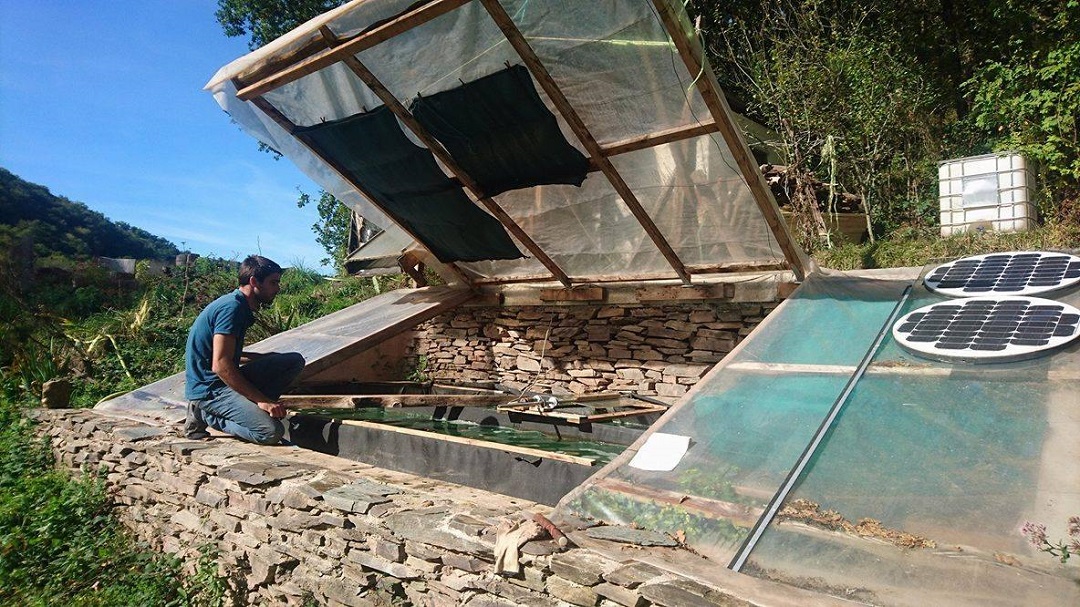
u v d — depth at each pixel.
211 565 4.04
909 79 9.49
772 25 10.58
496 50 4.30
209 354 4.99
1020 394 2.80
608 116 4.55
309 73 4.82
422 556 2.88
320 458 4.38
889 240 7.63
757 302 5.73
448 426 6.29
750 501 2.54
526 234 6.24
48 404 6.83
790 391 3.35
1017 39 7.86
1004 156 5.80
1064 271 3.79
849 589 1.99
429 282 10.00
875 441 2.74
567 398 6.03
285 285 16.88
